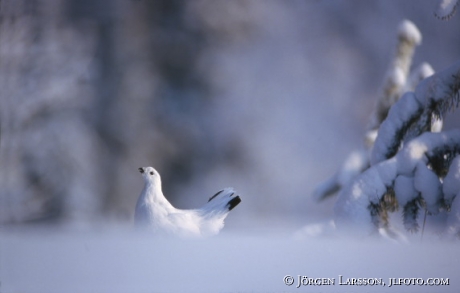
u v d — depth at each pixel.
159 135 47.50
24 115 36.47
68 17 43.16
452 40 46.41
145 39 49.06
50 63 39.00
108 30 46.56
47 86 38.38
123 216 41.81
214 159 48.50
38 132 36.91
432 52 46.22
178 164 48.16
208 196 47.34
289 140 49.34
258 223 34.16
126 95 46.03
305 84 50.88
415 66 45.88
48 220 35.94
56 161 37.03
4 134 35.56
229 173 48.06
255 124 49.38
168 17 50.81
